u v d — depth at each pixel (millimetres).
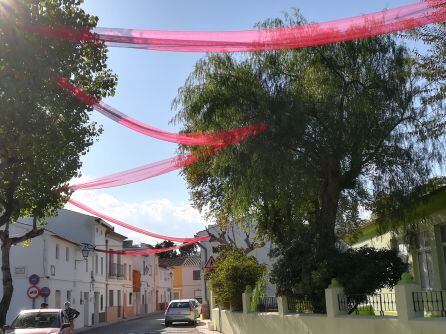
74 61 10680
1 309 16625
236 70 13555
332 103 12445
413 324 9203
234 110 13109
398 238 15688
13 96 10141
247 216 16156
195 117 13844
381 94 12359
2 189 12828
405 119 12586
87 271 41969
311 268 13062
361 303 12578
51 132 11211
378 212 13398
